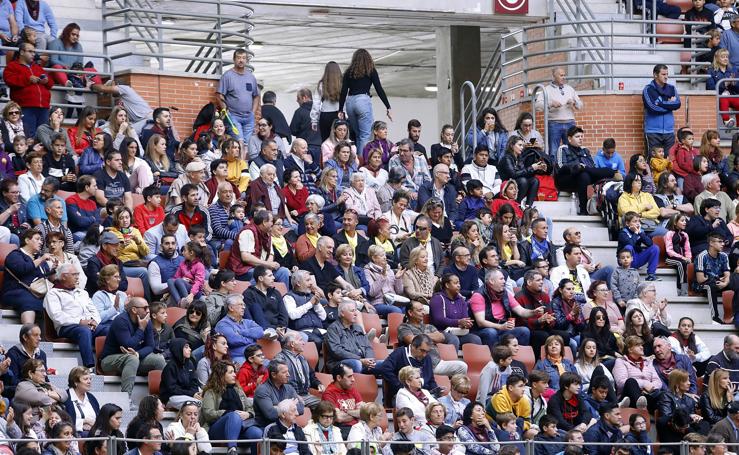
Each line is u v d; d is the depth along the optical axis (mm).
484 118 40344
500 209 35062
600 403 29672
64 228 29984
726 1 45531
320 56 57594
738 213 37594
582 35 42000
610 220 38000
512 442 25750
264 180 33812
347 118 39156
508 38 53156
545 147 40750
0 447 21938
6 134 33125
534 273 32188
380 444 24516
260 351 27250
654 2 44594
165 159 34594
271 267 31297
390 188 36094
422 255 32531
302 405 27031
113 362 27375
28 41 35344
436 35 51094
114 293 28797
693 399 30891
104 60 39062
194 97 39344
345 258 32000
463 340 31344
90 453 22500
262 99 42938
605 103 42844
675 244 36844
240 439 25438
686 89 44875
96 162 33281
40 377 25000
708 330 35344
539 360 31344
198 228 30125
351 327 29734
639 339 31438
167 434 24797
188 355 26844
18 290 28266
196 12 42906
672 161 39750
